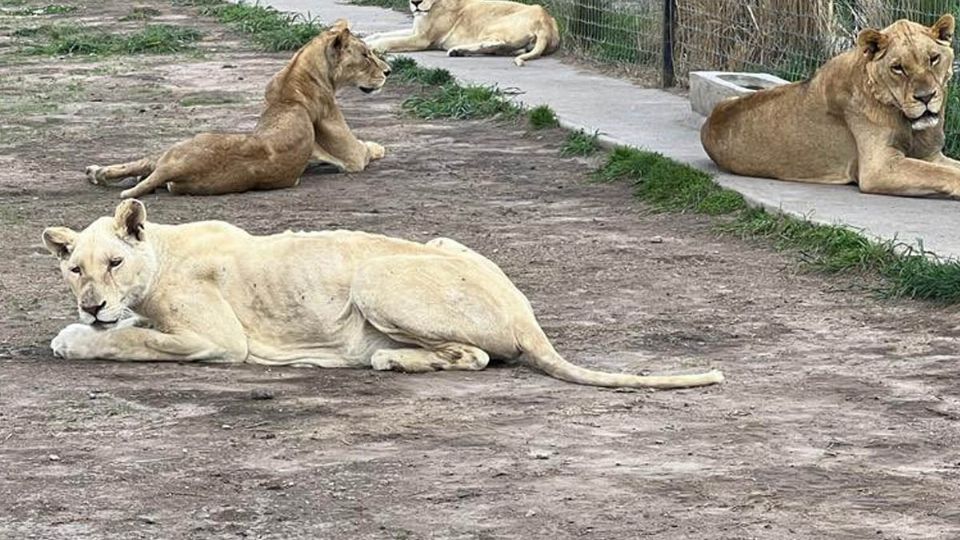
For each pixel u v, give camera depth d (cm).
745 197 1405
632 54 2189
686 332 1046
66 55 2511
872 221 1303
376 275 941
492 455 795
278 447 810
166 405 881
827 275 1190
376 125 1888
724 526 699
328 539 689
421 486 752
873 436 825
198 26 2811
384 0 2977
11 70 2353
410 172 1622
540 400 887
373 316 941
